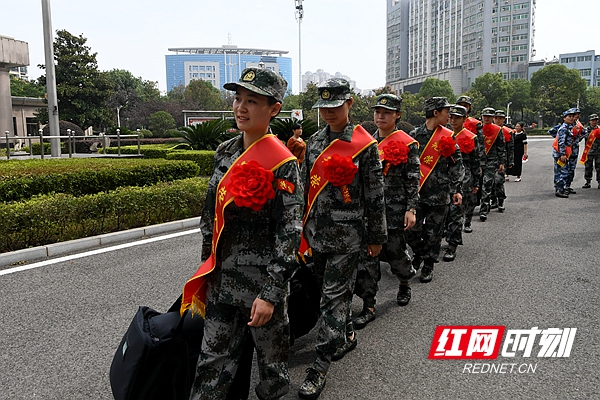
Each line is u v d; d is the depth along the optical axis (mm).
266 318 2172
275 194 2258
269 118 2340
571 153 10750
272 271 2180
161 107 48312
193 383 2363
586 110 79562
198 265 5414
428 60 124562
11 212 5605
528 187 12703
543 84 70938
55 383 3027
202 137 15594
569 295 4594
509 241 6785
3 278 4910
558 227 7621
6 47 25094
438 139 4977
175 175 9523
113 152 17406
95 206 6453
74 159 10438
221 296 2322
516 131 13820
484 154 7480
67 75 33000
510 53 101188
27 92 52312
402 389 3027
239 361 2383
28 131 36438
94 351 3434
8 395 2891
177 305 2672
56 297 4414
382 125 4266
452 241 5836
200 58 164375
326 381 3127
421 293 4746
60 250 5855
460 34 111500
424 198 4926
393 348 3590
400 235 4176
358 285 3988
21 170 7742
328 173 3068
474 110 70688
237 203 2203
